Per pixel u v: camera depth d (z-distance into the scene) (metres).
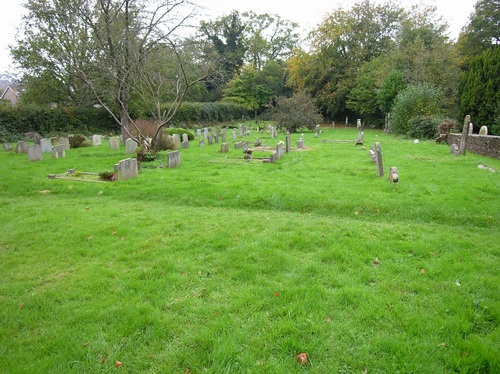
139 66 14.67
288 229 5.91
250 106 49.41
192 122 39.84
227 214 6.93
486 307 3.47
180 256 4.85
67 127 29.64
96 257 4.91
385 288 3.93
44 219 6.62
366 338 3.08
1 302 3.76
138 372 2.73
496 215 6.33
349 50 40.59
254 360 2.82
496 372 2.69
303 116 30.03
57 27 25.45
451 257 4.72
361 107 37.25
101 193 8.89
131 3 18.20
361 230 5.80
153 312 3.48
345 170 10.81
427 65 27.56
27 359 2.86
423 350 2.90
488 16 34.62
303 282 4.08
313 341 3.02
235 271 4.37
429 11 34.22
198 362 2.81
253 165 12.16
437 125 20.55
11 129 26.22
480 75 18.59
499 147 12.58
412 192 7.79
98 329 3.22
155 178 10.07
